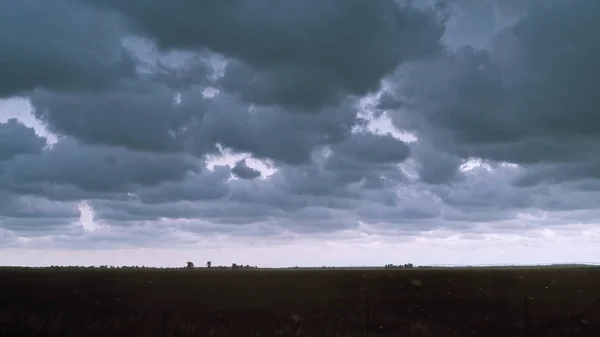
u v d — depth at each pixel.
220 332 34.94
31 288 57.34
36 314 39.72
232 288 66.50
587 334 39.62
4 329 33.06
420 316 48.00
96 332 33.62
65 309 45.12
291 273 89.12
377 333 37.88
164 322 33.94
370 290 67.00
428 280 76.50
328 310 49.81
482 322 44.84
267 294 61.53
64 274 75.31
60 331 33.28
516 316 48.56
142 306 48.75
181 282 70.38
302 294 62.84
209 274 83.81
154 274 81.25
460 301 57.88
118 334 33.03
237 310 47.97
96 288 60.22
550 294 65.69
